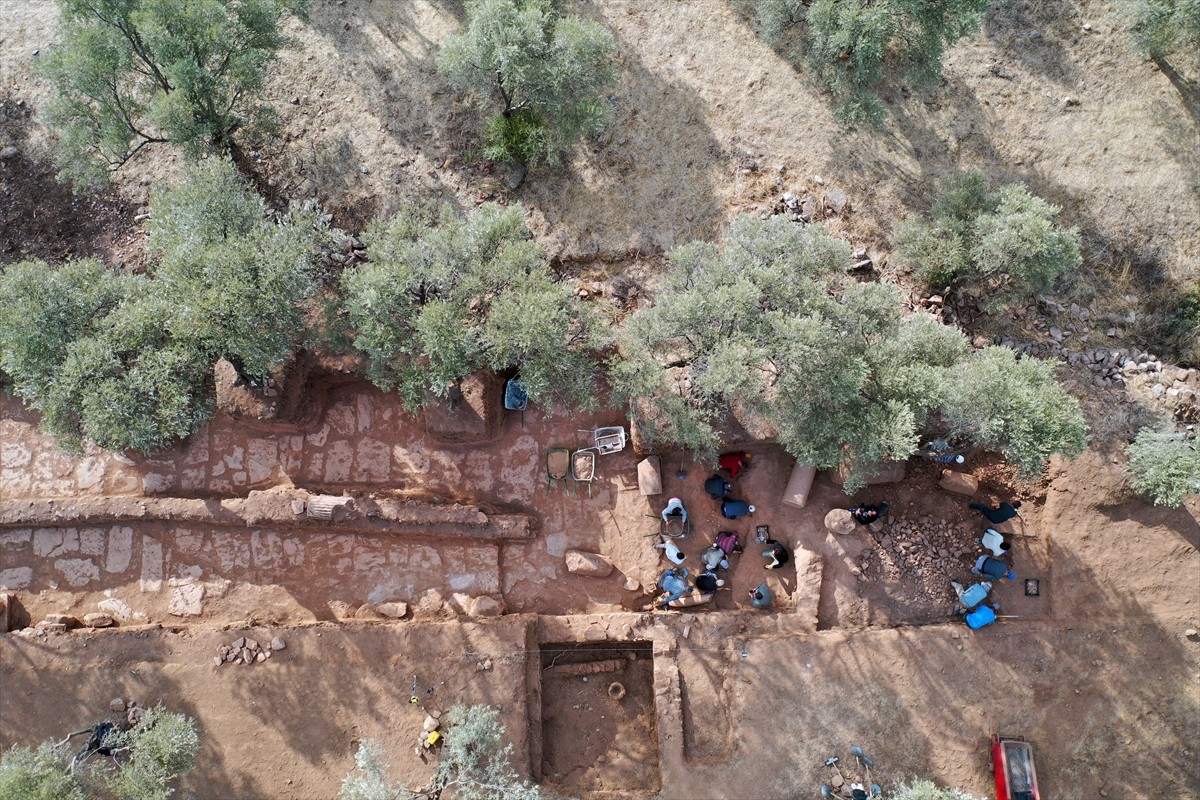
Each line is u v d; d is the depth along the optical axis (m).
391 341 16.72
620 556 19.50
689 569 19.41
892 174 20.64
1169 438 18.41
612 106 20.72
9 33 21.42
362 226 20.09
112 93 18.64
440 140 20.47
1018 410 16.36
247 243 16.16
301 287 16.70
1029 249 17.92
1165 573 18.73
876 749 18.16
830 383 16.38
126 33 17.95
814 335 15.83
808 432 17.09
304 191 20.20
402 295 16.59
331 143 20.44
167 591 19.30
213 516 18.95
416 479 19.77
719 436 18.56
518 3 18.81
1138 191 20.86
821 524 19.34
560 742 19.23
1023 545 19.09
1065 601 18.73
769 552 19.16
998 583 19.00
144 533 19.45
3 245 20.27
